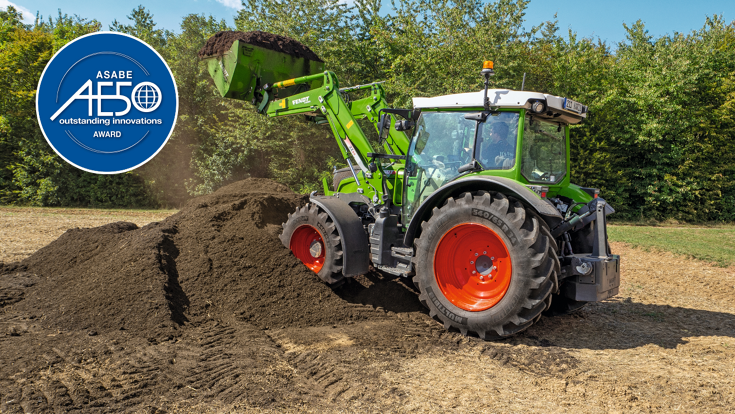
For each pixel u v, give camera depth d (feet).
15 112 67.82
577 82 61.46
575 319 16.46
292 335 13.58
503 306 12.94
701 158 62.54
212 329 13.83
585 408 9.59
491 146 14.70
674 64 60.29
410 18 64.18
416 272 14.80
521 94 14.08
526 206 13.57
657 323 16.30
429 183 16.24
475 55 58.18
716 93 62.28
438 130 16.16
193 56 71.41
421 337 13.74
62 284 17.07
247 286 15.99
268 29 62.90
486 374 11.24
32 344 12.34
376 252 16.26
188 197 74.23
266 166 69.15
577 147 62.90
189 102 72.54
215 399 9.42
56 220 43.57
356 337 13.47
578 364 12.04
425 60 58.29
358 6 68.23
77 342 12.53
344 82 62.69
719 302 19.51
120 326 13.71
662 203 63.26
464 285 14.35
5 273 19.93
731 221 63.67
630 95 61.00
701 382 10.95
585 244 15.81
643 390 10.52
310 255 18.52
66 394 9.50
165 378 10.31
